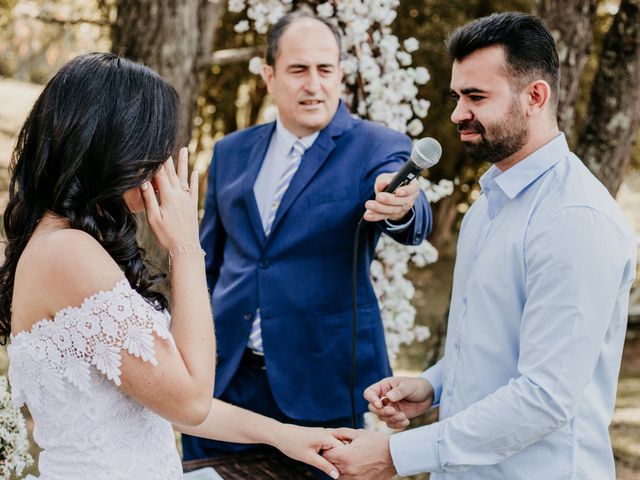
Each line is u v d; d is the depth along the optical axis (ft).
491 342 4.75
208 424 5.43
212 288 7.64
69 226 3.95
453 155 20.24
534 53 4.52
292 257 6.81
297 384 6.78
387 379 5.67
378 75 8.76
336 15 8.59
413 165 5.17
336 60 6.91
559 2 10.14
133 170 3.85
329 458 5.12
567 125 10.43
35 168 3.91
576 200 4.35
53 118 3.83
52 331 3.79
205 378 4.00
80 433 3.89
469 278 4.99
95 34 15.05
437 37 18.12
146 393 3.83
